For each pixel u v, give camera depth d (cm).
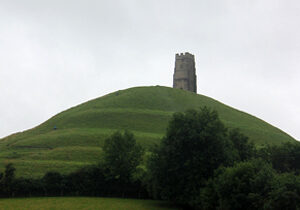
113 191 6241
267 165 3569
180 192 4438
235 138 5375
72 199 5575
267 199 2988
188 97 15875
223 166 4066
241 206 3256
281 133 13575
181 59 19750
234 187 3356
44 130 11706
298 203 2733
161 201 5631
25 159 7925
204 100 15938
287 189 2803
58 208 4591
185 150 4503
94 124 11681
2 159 7938
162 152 4700
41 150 8875
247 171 3406
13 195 5750
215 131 4453
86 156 8225
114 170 6244
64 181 6119
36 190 5922
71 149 8712
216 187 3544
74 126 11575
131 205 5031
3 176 6019
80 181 6219
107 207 4775
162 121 12150
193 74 19675
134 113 12738
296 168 5634
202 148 4438
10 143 10181
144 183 5725
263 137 11669
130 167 6375
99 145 9269
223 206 3331
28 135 11225
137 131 10988
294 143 6247
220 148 4359
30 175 6594
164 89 16812
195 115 4750
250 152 5297
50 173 6128
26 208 4544
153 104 14262
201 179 4181
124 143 6469
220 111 14400
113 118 12206
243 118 14062
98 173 6341
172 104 14575
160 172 4697
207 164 4284
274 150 5856
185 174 4366
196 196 4022
